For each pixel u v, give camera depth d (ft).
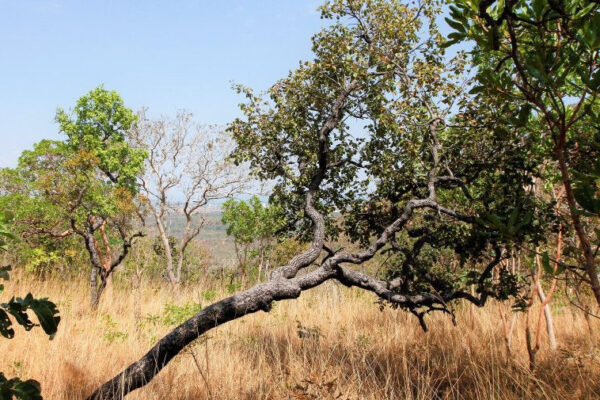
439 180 17.84
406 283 18.13
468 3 6.31
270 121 19.38
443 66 17.34
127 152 56.29
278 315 30.78
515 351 19.19
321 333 24.94
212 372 17.48
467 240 16.87
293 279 15.90
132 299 39.06
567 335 22.30
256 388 16.08
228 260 60.90
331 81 18.94
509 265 20.53
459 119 17.02
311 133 19.65
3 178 45.75
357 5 18.28
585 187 5.67
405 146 17.63
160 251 63.87
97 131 58.80
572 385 14.30
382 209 19.97
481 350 19.11
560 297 27.12
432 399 15.29
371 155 19.40
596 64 6.46
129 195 41.93
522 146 16.08
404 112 17.69
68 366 16.98
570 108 10.50
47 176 40.01
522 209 15.40
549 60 6.15
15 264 48.75
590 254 5.75
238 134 19.81
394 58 17.92
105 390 13.34
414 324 26.96
